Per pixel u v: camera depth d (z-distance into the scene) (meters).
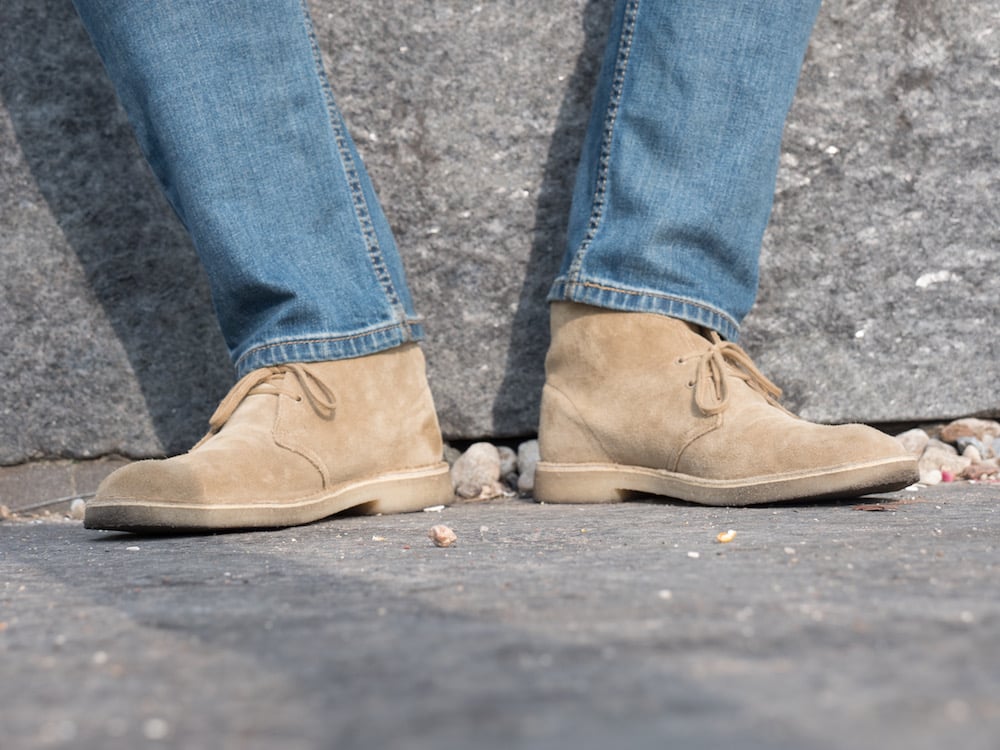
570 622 0.73
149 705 0.57
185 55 1.63
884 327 2.19
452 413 2.17
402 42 2.12
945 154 2.18
